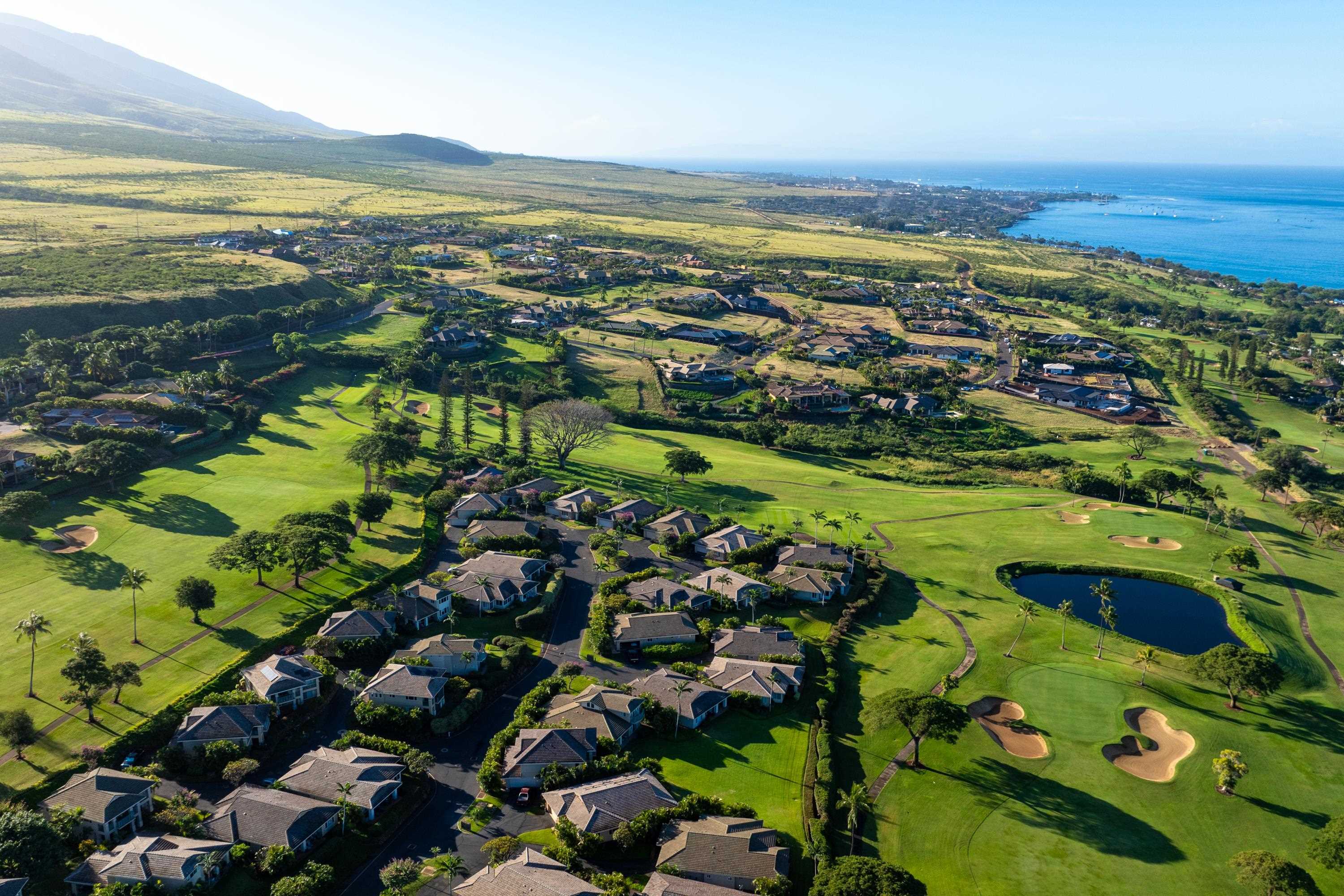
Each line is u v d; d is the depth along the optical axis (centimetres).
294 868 7375
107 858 7144
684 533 15125
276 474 16450
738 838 7681
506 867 7194
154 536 13338
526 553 14100
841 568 13825
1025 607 12244
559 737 8975
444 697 10100
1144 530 16312
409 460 16975
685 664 11050
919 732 9175
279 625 11300
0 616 10781
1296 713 10544
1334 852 7538
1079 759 9500
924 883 7588
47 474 14562
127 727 9012
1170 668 11512
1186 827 8456
